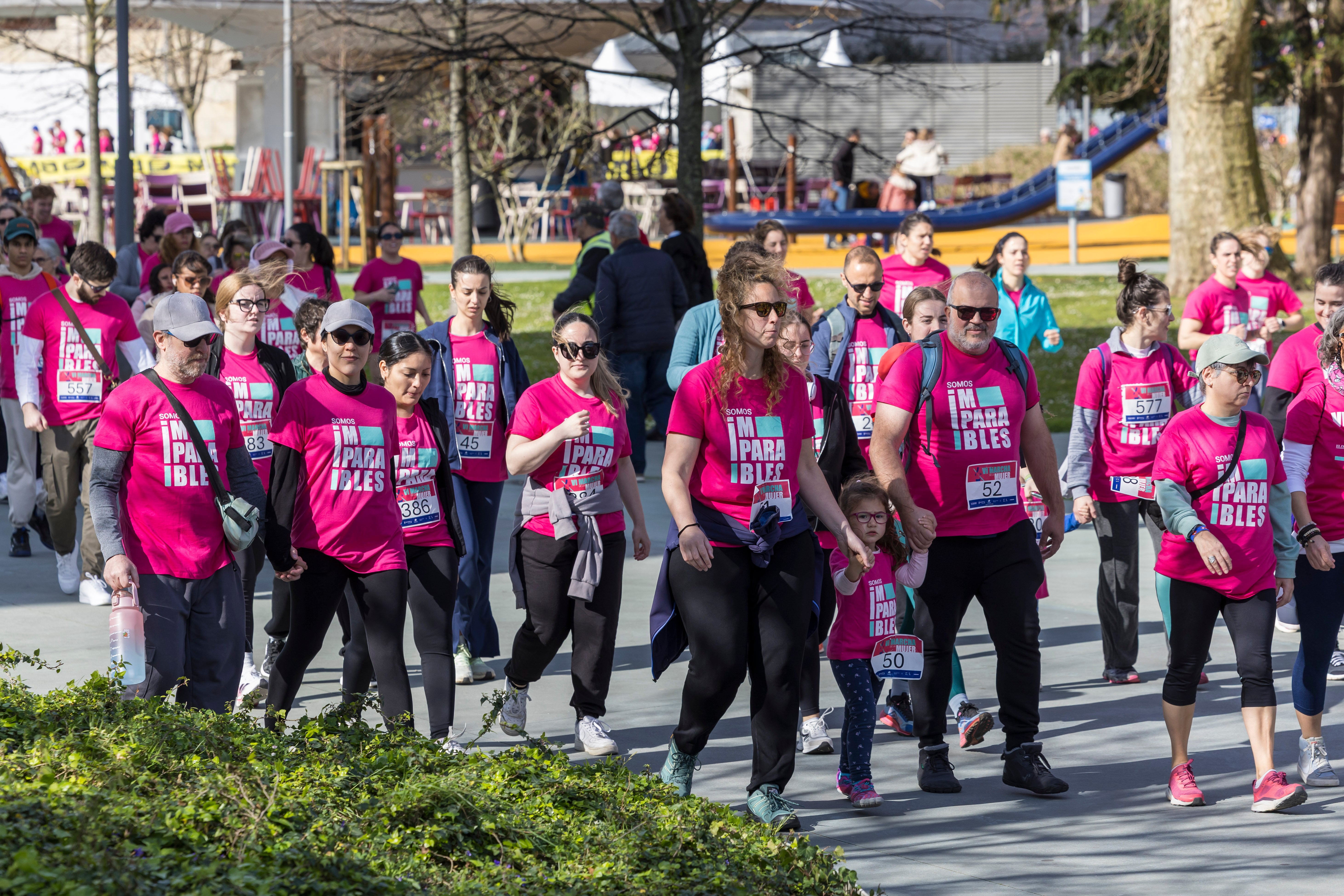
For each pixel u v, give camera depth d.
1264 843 9.16
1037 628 10.20
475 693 12.73
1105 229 60.75
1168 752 11.17
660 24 34.62
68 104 68.31
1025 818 9.68
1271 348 25.67
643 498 21.77
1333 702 12.60
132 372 16.55
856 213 55.16
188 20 50.88
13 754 7.18
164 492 9.36
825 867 7.12
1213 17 35.91
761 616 9.11
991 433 10.12
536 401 10.83
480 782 7.53
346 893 6.08
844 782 9.96
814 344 13.12
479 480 12.95
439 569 10.47
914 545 9.88
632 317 22.11
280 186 55.31
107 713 8.14
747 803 9.57
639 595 16.39
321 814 6.84
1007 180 64.25
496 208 64.75
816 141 66.12
